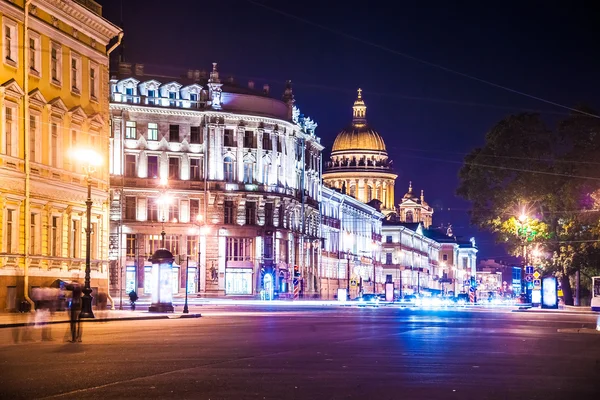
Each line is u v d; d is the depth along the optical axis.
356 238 174.00
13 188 53.06
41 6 56.94
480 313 72.00
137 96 110.25
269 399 16.02
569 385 18.91
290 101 124.75
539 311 79.25
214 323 47.03
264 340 32.22
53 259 57.84
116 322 48.12
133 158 110.31
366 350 27.59
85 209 62.47
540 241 90.94
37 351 26.42
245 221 116.06
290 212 123.62
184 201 112.38
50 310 52.88
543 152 90.81
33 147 56.00
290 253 123.69
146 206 109.94
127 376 19.50
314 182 141.12
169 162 111.94
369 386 18.14
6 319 44.91
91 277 63.53
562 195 87.25
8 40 53.09
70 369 20.97
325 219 151.38
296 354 25.83
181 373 20.19
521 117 91.06
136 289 105.56
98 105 65.50
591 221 85.56
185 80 117.50
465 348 29.06
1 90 51.88
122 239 107.81
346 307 91.00
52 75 58.66
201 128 113.94
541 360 24.94
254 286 115.56
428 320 53.78
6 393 16.61
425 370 21.50
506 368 22.38
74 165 61.16
